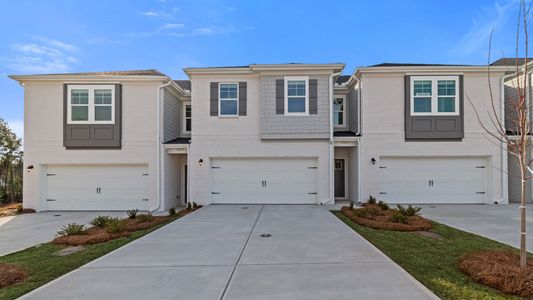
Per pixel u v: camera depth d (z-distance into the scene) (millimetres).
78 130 13656
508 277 4145
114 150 13688
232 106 13812
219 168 13867
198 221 9453
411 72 13492
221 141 13711
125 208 13703
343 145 13914
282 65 13227
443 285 4234
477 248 6199
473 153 13438
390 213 10164
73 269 5242
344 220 9477
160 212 13109
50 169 13836
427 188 13648
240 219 9773
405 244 6523
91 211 13523
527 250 6082
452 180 13672
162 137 13844
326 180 13492
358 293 3959
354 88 15148
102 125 13641
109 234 7914
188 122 16375
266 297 3873
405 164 13688
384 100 13602
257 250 6086
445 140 13469
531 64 13086
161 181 13625
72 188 13797
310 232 7742
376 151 13539
